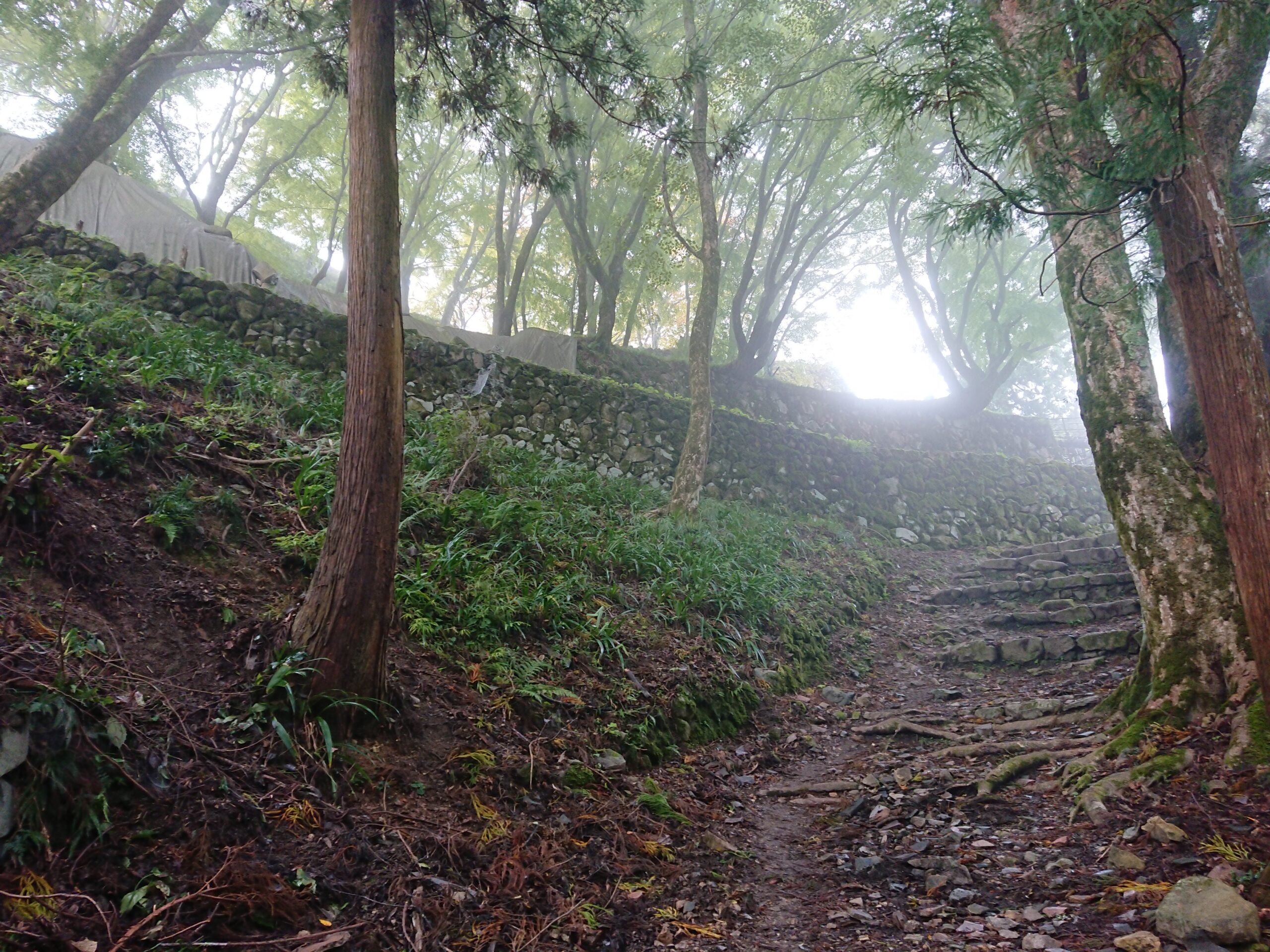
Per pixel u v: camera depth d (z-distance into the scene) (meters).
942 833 3.80
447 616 4.62
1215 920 2.47
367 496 3.49
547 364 12.91
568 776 3.91
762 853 3.83
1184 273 2.77
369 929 2.49
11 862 2.11
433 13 5.33
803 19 10.60
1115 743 4.13
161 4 8.00
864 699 6.64
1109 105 3.03
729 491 11.30
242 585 3.93
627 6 5.55
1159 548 4.51
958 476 14.55
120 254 7.76
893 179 12.93
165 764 2.67
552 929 2.81
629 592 6.40
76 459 4.04
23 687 2.44
